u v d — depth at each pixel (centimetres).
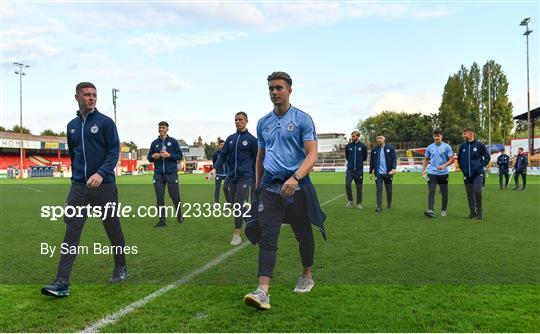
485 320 308
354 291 379
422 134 6775
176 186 834
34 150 5772
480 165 842
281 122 368
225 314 324
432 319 310
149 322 309
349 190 1109
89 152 407
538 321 306
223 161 687
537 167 3131
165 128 816
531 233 681
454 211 994
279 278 426
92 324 307
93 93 408
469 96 7256
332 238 648
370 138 7912
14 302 358
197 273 452
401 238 645
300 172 347
